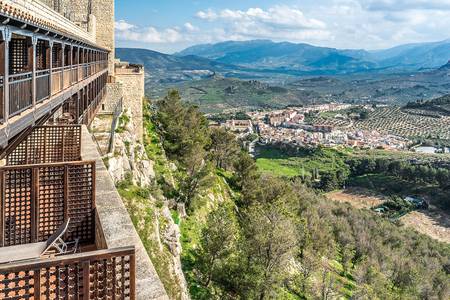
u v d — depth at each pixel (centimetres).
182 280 2216
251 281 2250
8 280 376
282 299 2702
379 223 8069
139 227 2130
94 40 3534
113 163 2398
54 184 747
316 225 4944
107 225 740
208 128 6184
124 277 425
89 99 1842
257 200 4578
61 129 1209
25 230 726
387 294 4219
